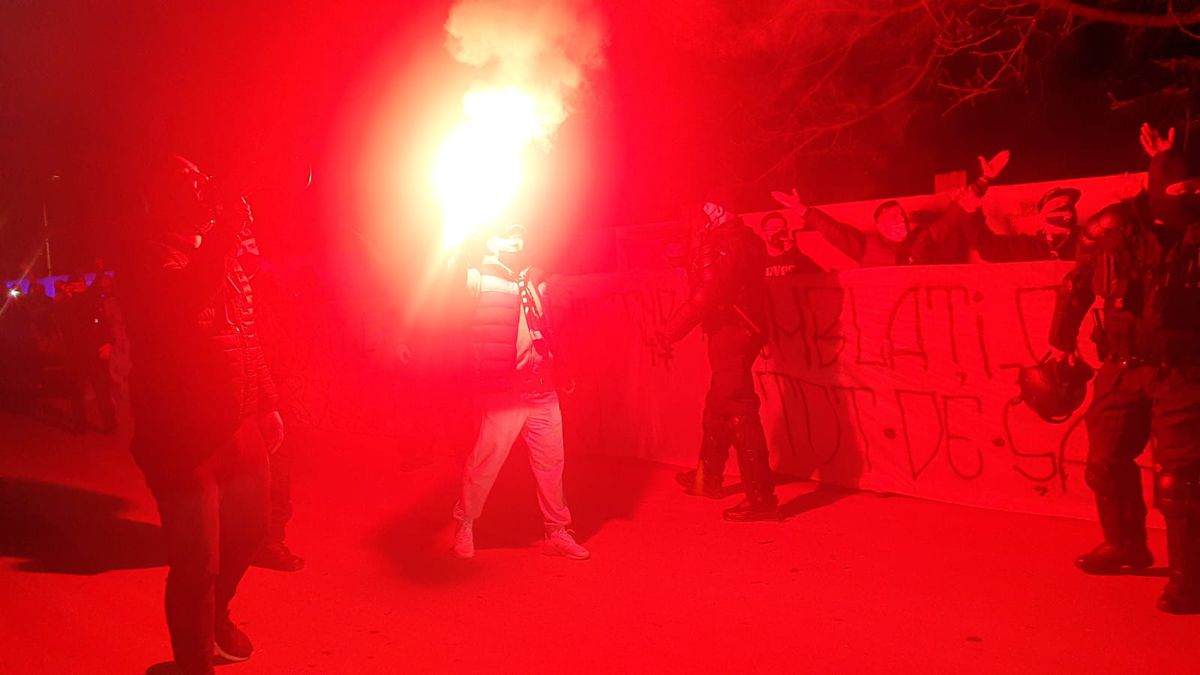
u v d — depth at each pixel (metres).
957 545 6.32
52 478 9.56
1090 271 5.56
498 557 6.43
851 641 4.79
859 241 8.93
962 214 8.44
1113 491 5.61
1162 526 6.45
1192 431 4.99
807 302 8.12
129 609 5.55
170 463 4.04
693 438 9.05
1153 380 5.15
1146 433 5.57
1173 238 5.14
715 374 7.29
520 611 5.36
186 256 4.06
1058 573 5.71
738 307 7.09
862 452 7.86
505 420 6.26
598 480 8.66
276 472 6.27
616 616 5.23
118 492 8.84
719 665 4.54
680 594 5.56
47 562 6.53
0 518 7.82
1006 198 8.59
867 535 6.61
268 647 4.92
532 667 4.57
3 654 4.86
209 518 4.11
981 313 7.17
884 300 7.65
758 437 7.05
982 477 7.20
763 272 7.28
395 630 5.12
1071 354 5.89
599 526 7.12
